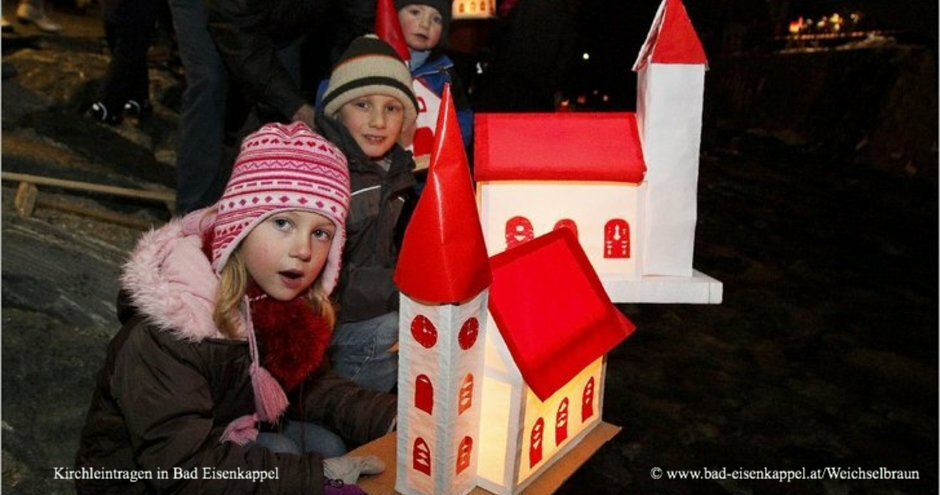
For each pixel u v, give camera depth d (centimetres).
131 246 308
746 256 499
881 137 810
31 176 327
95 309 261
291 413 172
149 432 131
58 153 373
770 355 346
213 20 238
